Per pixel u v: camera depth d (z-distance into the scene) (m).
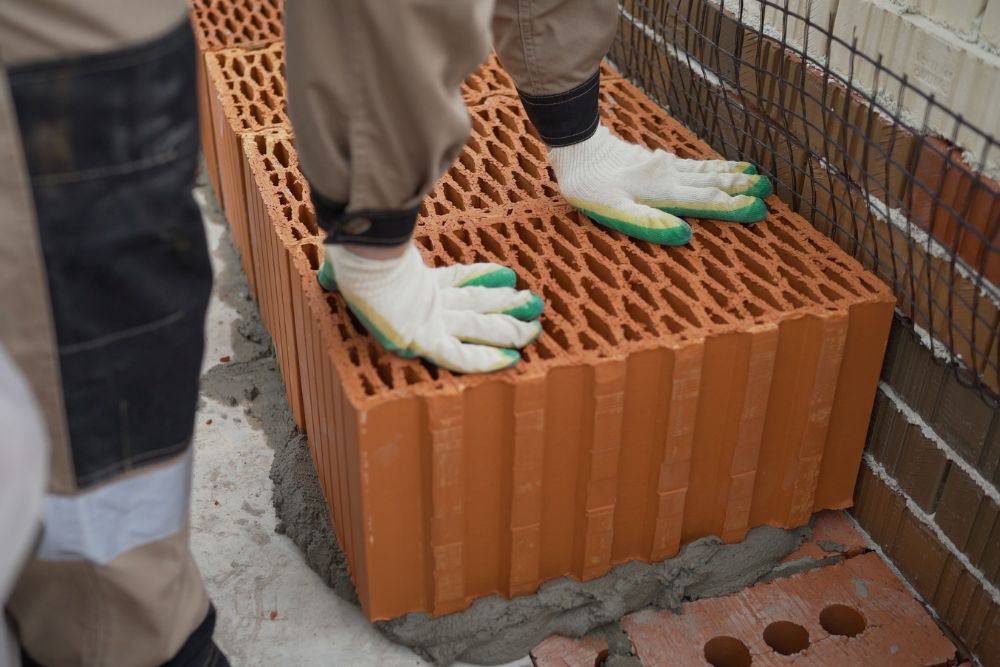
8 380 0.65
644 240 1.79
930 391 1.62
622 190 1.83
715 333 1.55
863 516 1.83
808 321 1.59
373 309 1.43
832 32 1.71
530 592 1.67
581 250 1.79
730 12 1.99
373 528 1.52
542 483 1.58
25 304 0.98
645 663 1.62
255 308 2.37
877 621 1.67
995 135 1.42
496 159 2.12
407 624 1.63
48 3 0.90
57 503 1.07
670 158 1.91
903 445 1.70
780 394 1.66
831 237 1.84
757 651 1.63
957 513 1.59
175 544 1.17
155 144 1.01
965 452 1.56
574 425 1.55
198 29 2.52
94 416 1.06
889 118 1.61
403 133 1.26
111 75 0.95
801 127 1.85
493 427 1.50
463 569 1.61
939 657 1.61
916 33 1.53
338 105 1.23
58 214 0.97
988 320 1.46
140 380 1.08
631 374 1.54
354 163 1.27
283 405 2.10
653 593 1.72
